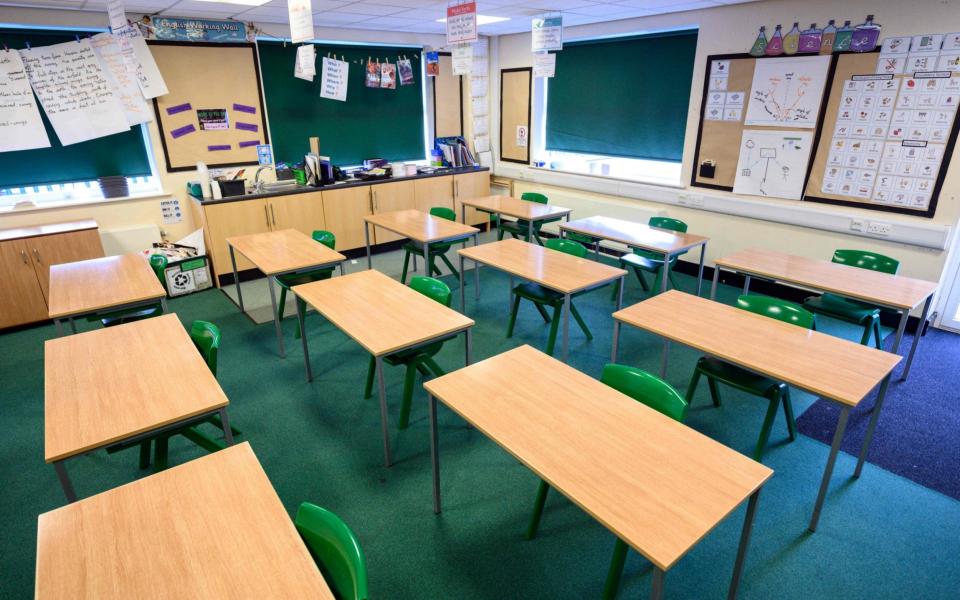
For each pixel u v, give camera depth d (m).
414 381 3.45
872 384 2.26
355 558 1.35
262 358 4.16
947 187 4.07
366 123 7.08
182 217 5.84
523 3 4.80
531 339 4.41
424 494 2.70
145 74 5.23
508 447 1.84
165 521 1.56
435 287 3.37
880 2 4.09
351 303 3.22
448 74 7.48
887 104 4.21
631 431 1.93
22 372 4.02
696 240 4.49
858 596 2.12
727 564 2.27
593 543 2.39
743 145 5.16
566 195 6.96
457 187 7.39
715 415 3.34
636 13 5.43
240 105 5.91
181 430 2.30
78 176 5.30
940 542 2.38
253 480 1.72
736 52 5.01
